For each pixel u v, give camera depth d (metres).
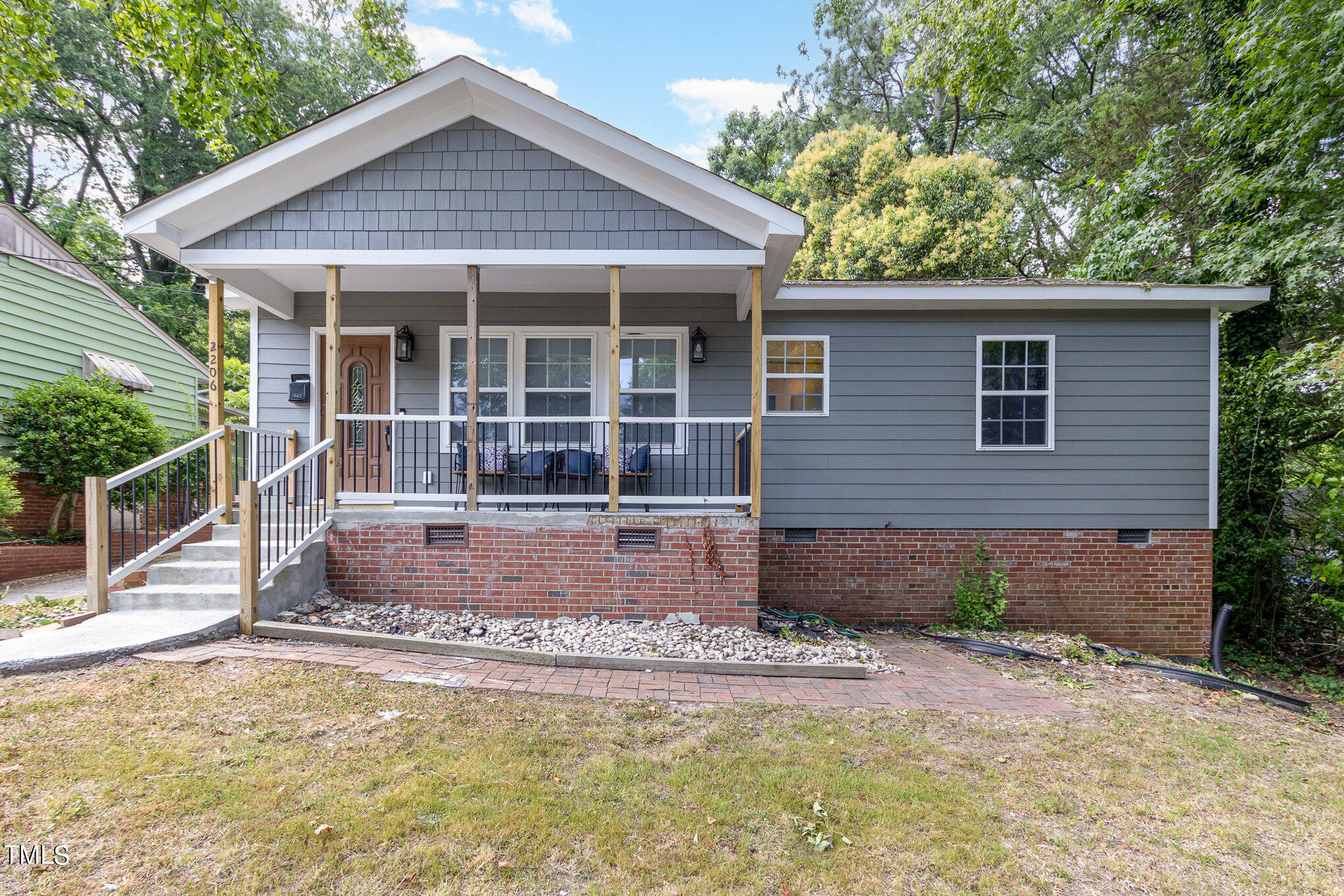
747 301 7.43
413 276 7.02
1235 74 9.62
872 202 16.75
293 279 7.17
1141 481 7.80
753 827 2.66
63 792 2.52
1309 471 8.63
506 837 2.46
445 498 6.16
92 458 9.23
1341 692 7.31
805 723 3.83
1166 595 7.77
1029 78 19.56
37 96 18.02
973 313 7.87
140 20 8.00
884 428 7.82
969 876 2.44
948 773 3.30
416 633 5.34
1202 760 3.71
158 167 20.28
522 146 6.13
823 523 7.78
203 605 4.99
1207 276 9.64
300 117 21.20
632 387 7.88
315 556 5.82
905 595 7.80
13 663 3.64
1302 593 8.57
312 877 2.17
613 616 6.03
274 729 3.18
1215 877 2.57
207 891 2.07
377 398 7.80
